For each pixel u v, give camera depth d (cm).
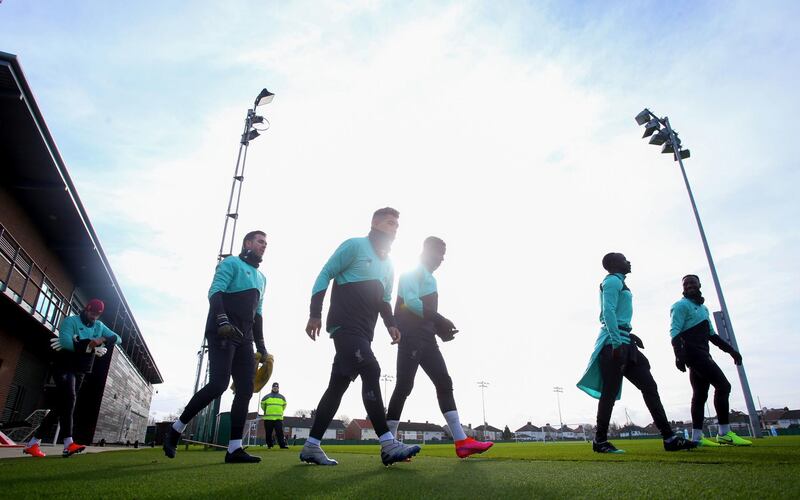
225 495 154
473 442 369
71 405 484
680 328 522
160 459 385
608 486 169
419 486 179
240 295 401
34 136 1045
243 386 377
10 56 832
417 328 387
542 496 149
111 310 2136
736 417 4944
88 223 1471
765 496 137
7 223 1240
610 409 452
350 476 219
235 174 961
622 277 464
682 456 342
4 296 1104
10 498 147
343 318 312
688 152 1416
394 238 348
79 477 212
